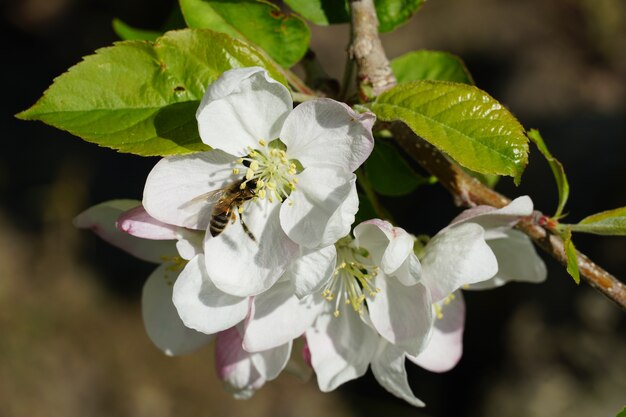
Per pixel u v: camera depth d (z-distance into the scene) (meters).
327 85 0.30
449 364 0.30
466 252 0.27
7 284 0.92
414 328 0.28
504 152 0.25
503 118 0.26
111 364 0.90
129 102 0.27
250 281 0.26
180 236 0.27
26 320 0.90
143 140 0.26
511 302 0.76
